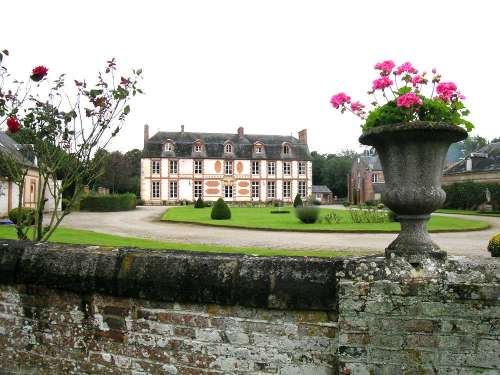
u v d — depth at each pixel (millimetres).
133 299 2959
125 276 2932
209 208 38469
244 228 18594
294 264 2695
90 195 34531
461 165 42812
